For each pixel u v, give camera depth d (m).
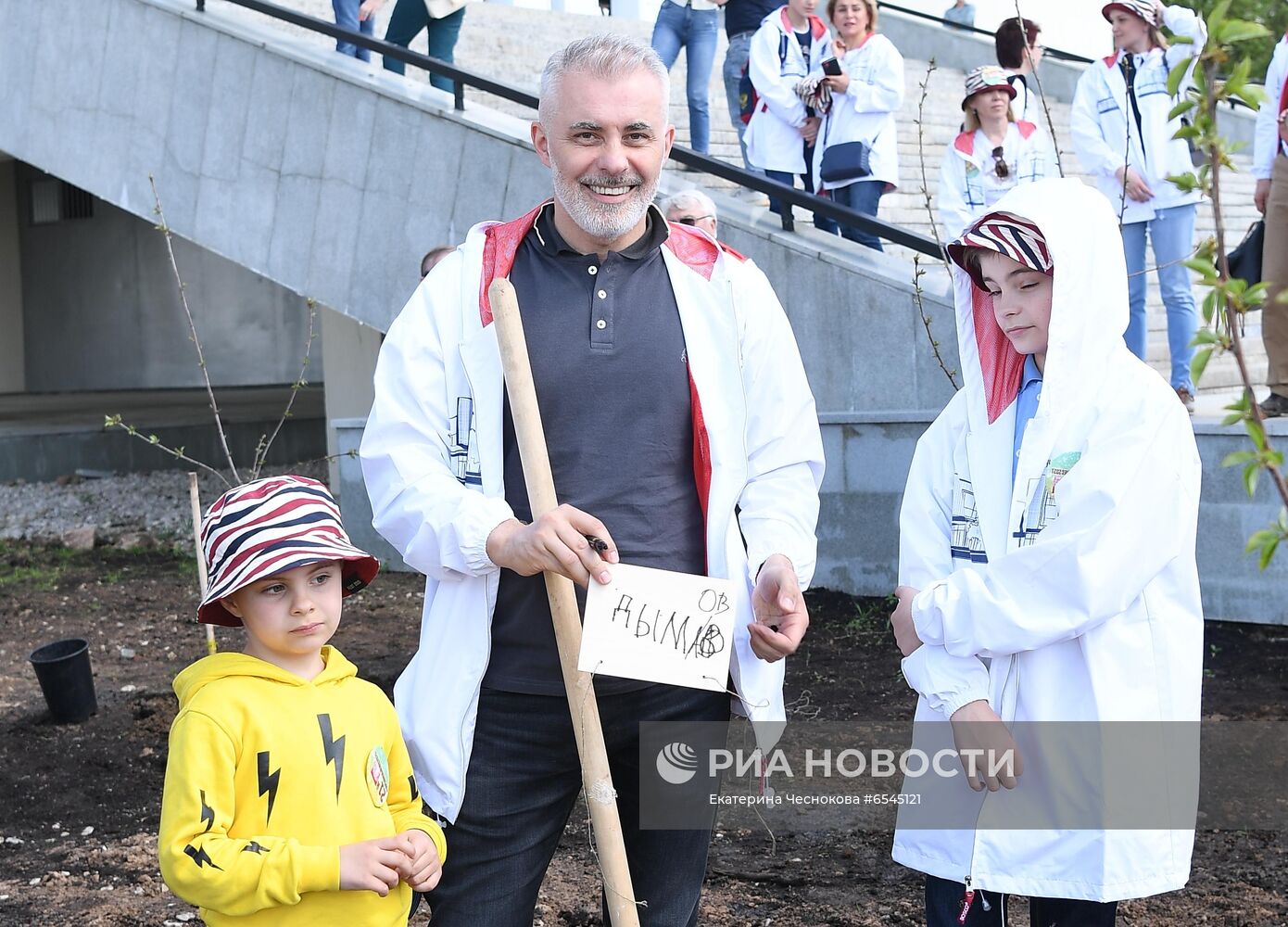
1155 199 6.68
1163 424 2.50
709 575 2.54
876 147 7.50
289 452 13.29
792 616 2.43
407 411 2.57
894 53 7.45
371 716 2.52
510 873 2.55
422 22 8.82
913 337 6.83
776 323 2.67
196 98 9.07
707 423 2.54
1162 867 2.52
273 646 2.46
